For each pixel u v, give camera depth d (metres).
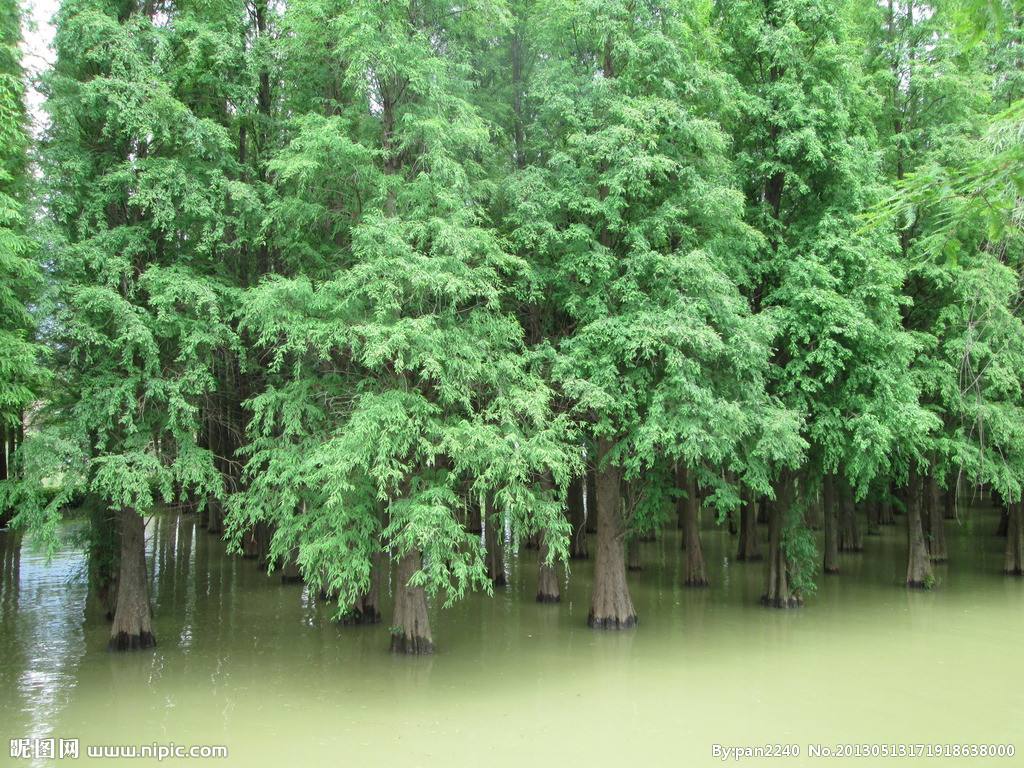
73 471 15.96
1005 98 26.34
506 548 35.66
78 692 15.14
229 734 12.98
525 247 18.88
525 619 21.92
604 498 21.05
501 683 15.84
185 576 28.41
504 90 22.67
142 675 16.30
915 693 15.23
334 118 16.28
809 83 21.47
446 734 13.02
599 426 17.19
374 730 13.18
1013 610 23.11
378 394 16.50
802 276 19.64
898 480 24.45
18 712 14.01
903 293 24.17
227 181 16.88
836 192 21.34
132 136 17.38
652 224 18.17
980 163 6.46
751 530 33.53
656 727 13.37
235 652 18.16
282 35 20.95
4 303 14.66
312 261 18.38
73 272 16.16
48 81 16.25
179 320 16.45
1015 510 29.39
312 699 14.80
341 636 19.72
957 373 22.86
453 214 16.30
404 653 17.97
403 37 16.56
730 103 19.97
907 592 25.94
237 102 18.88
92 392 16.52
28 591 25.34
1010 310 21.88
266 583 27.03
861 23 26.36
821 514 44.66
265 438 16.95
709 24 23.06
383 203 17.53
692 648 18.64
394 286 15.09
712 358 17.64
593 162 18.55
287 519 16.16
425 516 14.63
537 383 16.61
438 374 15.12
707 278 17.06
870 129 23.64
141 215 18.16
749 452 18.91
